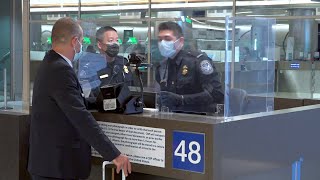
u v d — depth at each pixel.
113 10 9.12
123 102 2.89
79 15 9.59
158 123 2.73
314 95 6.81
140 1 8.74
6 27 8.54
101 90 2.98
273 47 3.36
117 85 2.96
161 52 3.14
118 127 2.89
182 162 2.65
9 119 3.25
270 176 3.03
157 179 2.98
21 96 3.39
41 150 2.68
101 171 3.18
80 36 2.77
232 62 2.91
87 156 2.76
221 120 2.65
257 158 2.88
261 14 7.51
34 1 9.68
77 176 2.70
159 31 3.18
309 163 3.50
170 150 2.69
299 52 7.15
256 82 3.15
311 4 7.09
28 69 3.32
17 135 3.23
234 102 2.92
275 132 3.05
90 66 3.34
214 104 2.86
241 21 3.05
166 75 3.09
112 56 3.41
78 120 2.55
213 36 3.00
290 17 7.24
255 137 2.85
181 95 2.98
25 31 3.54
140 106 2.95
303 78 6.95
